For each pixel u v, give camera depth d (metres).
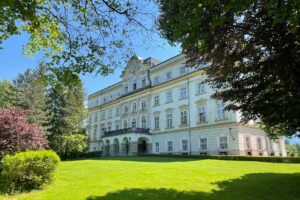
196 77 36.69
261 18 8.49
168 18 8.23
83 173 15.42
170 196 9.19
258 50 9.50
